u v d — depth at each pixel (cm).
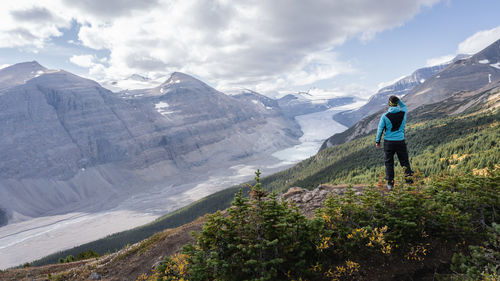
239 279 563
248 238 591
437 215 635
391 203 685
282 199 680
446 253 595
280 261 541
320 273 586
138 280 852
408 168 817
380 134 847
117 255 1373
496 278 466
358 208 668
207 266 588
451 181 751
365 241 625
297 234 608
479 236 600
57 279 1237
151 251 1247
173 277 631
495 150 5503
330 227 652
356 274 573
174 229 1473
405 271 571
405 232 611
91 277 1174
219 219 629
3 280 1398
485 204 628
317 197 1144
